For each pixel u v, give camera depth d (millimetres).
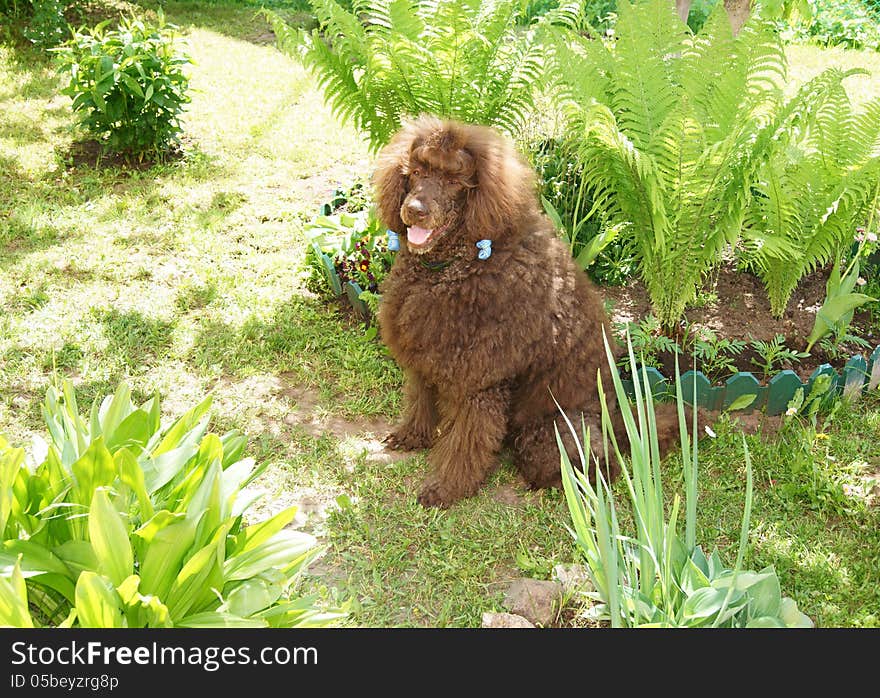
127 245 5883
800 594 3455
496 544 3682
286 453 4215
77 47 7211
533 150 5715
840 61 10680
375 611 3338
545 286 3676
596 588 3080
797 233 4941
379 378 4789
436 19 4934
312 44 5145
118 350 4805
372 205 5656
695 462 3045
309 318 5223
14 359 4648
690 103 4727
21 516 2863
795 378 4516
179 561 2715
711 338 4879
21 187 6547
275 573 2918
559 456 3908
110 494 2867
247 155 7496
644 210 4809
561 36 4855
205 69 9633
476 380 3715
